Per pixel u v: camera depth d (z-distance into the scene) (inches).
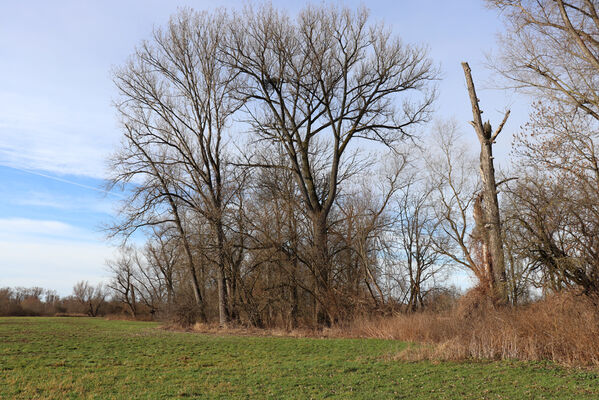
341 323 1069.1
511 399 388.2
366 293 1192.8
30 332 1031.6
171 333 1069.8
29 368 527.2
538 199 658.2
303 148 1226.6
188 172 1244.5
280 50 1162.6
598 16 719.1
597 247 617.3
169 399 387.2
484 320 691.4
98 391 414.3
